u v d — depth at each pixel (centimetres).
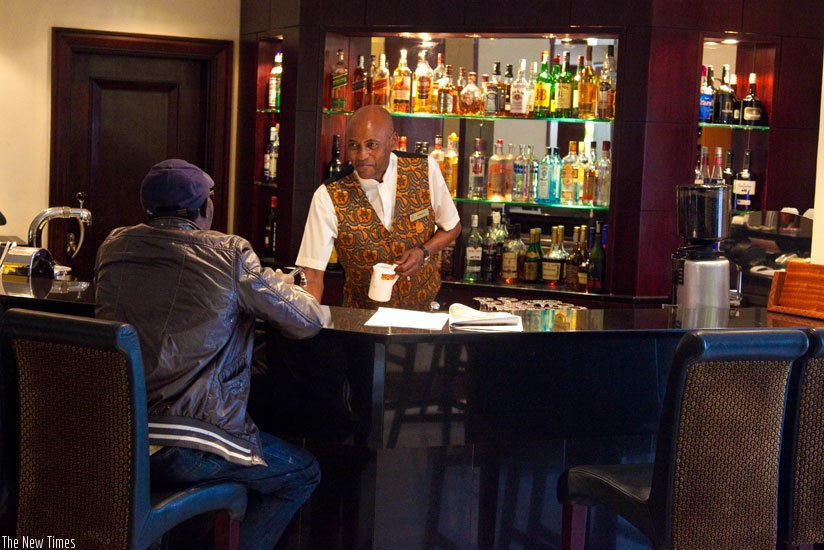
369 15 519
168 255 240
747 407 221
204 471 236
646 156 487
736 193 518
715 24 490
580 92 509
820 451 232
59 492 223
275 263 559
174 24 607
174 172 247
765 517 227
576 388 282
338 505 286
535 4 495
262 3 575
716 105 514
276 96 579
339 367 271
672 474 219
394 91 533
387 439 269
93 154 612
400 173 384
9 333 218
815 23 507
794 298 327
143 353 235
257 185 592
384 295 315
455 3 505
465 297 529
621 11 484
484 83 528
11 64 590
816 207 345
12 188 596
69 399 218
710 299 334
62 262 608
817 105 514
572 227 525
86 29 595
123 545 215
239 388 244
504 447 289
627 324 293
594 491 248
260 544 265
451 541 288
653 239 492
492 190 529
